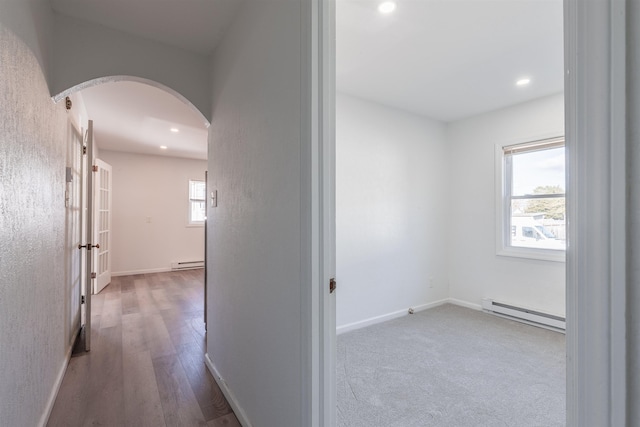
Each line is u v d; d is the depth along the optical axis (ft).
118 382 6.89
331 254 3.73
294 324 3.89
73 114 8.60
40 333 5.29
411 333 9.73
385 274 11.09
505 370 7.41
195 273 19.69
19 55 4.22
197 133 14.82
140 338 9.40
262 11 4.84
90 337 9.05
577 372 1.44
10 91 3.91
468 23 6.36
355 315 10.28
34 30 4.88
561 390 6.59
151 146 17.57
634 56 1.25
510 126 11.21
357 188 10.44
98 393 6.47
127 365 7.69
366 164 10.68
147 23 6.27
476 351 8.41
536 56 7.70
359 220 10.48
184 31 6.53
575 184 1.45
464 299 12.62
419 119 12.23
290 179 4.01
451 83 9.32
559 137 9.98
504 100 10.65
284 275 4.14
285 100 4.14
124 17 6.09
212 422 5.61
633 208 1.25
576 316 1.44
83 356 8.16
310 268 3.57
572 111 1.48
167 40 6.87
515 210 11.31
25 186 4.50
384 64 8.11
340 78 8.99
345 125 10.18
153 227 20.06
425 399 6.26
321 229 3.62
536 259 10.50
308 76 3.60
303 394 3.66
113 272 18.76
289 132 4.03
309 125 3.59
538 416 5.75
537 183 10.70
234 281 5.96
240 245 5.66
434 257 12.66
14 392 4.08
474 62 7.98
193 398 6.32
